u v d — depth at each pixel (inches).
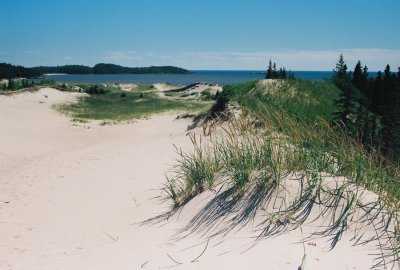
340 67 1642.5
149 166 478.6
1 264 207.2
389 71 1188.5
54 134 1075.9
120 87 3385.8
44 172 525.7
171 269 170.2
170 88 3592.5
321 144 256.4
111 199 330.6
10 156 685.9
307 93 951.0
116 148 756.0
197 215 235.3
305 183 222.4
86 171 501.0
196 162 290.8
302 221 193.6
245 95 912.3
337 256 161.5
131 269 177.0
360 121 718.5
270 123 267.9
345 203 197.0
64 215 297.4
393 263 153.3
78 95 2075.5
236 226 206.2
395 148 586.9
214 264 169.0
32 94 1784.0
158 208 275.6
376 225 179.5
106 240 229.5
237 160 260.7
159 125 1157.1
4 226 278.4
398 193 206.7
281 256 166.1
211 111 937.5
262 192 225.5
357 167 228.8
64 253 215.2
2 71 4751.5
